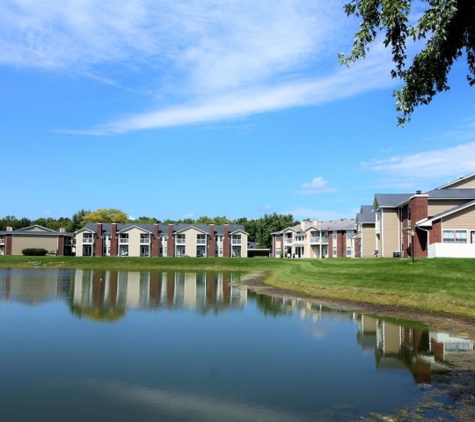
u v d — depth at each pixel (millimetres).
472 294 23766
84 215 157500
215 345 15977
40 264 83938
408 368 12922
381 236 53125
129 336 17500
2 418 9297
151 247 114875
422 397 10375
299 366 13203
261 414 9484
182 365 13305
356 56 8766
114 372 12594
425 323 20125
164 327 19484
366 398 10375
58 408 9875
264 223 136000
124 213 155500
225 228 117688
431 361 13664
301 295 32688
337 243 98438
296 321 20953
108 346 15789
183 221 173750
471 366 13086
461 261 30859
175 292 35625
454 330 18438
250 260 83000
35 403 10188
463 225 37844
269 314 23188
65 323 20484
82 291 35938
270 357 14180
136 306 26531
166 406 9969
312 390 11008
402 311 23578
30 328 19203
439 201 44031
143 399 10438
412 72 8922
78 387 11297
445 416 9188
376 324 19938
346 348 15422
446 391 10805
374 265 36000
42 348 15477
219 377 12117
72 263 84812
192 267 78500
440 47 8617
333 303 27391
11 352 14906
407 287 27281
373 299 27297
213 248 116625
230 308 25688
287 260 80312
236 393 10805
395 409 9648
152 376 12211
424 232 42562
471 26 8336
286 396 10562
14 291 35500
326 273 38188
